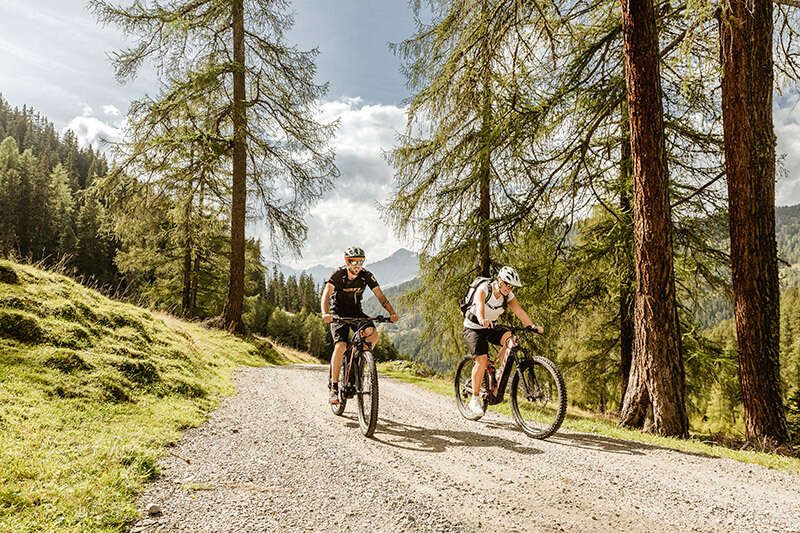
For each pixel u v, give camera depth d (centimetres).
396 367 1562
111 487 291
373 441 457
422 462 395
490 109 1030
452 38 930
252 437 454
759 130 662
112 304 785
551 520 293
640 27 650
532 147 927
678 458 447
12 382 432
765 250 661
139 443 380
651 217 642
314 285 12681
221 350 1160
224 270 2539
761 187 662
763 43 661
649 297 644
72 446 343
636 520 298
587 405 1700
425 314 1231
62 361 502
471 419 598
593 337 1397
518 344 530
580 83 866
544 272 1052
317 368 1266
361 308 544
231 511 283
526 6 781
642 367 654
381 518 284
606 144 966
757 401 654
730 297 1034
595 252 1064
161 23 1380
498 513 299
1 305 550
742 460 464
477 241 1113
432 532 269
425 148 1147
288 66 1541
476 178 1070
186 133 1394
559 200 991
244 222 1527
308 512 288
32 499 259
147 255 2312
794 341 5534
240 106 1478
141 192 1480
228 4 1466
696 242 1005
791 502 341
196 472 345
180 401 556
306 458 395
